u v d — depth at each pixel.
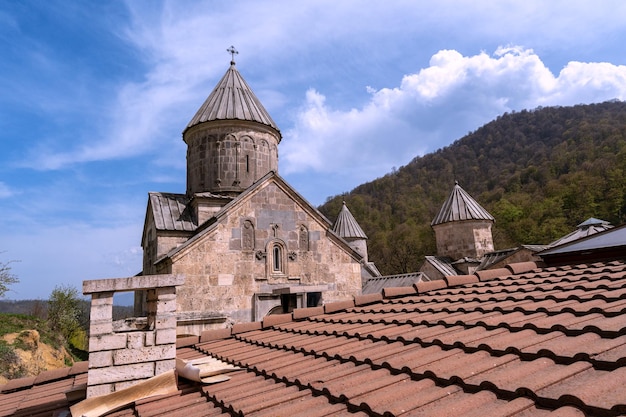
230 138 21.22
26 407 6.61
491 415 2.94
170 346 5.87
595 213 61.44
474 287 8.37
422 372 4.12
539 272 8.65
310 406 4.00
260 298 16.72
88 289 5.60
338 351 5.61
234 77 23.44
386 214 85.00
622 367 3.24
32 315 26.25
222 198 19.67
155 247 19.14
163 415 4.64
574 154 84.31
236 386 5.23
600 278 6.75
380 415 3.40
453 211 33.00
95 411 5.16
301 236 18.30
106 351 5.57
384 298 9.26
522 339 4.44
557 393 3.05
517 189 81.06
